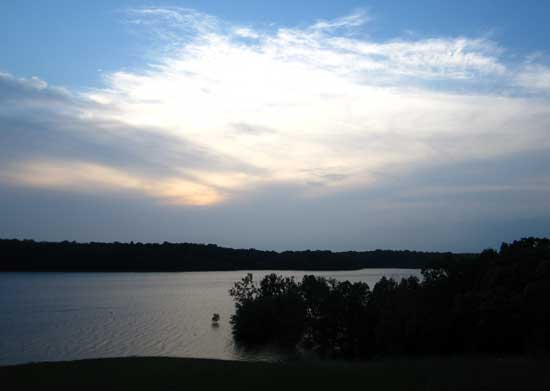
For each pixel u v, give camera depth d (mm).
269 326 86250
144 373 24219
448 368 25672
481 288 59562
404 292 66438
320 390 21188
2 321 106500
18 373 24391
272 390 21203
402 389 21219
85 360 27906
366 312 76312
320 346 79438
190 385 21953
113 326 101375
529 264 58562
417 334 59875
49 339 85062
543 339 47625
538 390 20969
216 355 73625
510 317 51031
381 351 65938
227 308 135625
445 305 61312
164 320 111375
